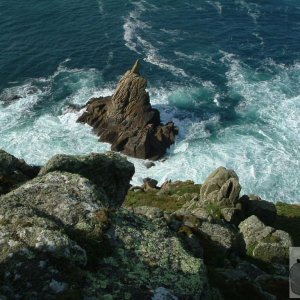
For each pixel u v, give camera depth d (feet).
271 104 270.46
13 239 38.73
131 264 41.37
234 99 275.80
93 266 40.14
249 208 132.36
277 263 94.38
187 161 231.09
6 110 260.21
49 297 34.88
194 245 70.64
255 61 311.47
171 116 262.47
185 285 40.22
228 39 335.88
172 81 290.97
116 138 243.81
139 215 49.85
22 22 342.64
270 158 228.43
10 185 64.95
